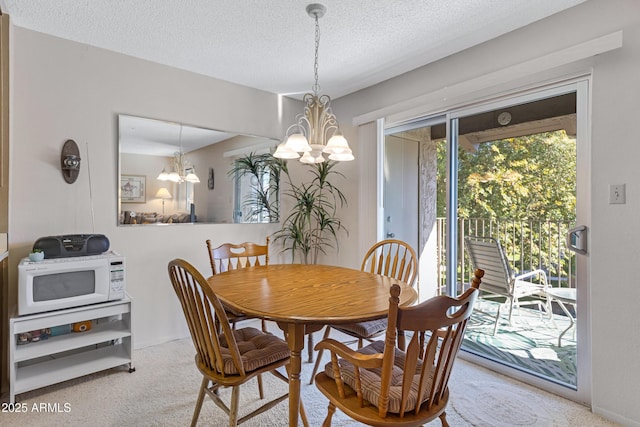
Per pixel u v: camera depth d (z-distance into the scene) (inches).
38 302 79.3
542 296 89.0
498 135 96.7
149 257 111.2
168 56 107.5
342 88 135.1
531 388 85.7
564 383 83.0
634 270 70.2
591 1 77.2
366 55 105.8
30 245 90.9
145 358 101.3
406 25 88.7
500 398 81.0
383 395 46.8
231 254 100.2
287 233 145.4
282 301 61.3
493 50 95.2
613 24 73.7
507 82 91.0
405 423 46.6
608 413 73.0
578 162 80.3
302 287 71.8
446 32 92.1
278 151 78.1
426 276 140.9
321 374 58.4
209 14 84.1
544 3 79.1
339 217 143.9
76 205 98.0
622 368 71.5
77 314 84.4
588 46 74.3
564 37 81.6
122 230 106.0
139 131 108.8
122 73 105.6
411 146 140.6
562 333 85.8
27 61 90.6
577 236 79.4
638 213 69.6
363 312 55.3
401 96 121.0
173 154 115.6
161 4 80.0
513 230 94.3
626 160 71.2
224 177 127.4
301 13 83.7
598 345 74.9
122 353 95.0
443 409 50.9
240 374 57.5
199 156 121.3
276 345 65.6
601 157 74.6
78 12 83.1
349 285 73.8
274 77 124.3
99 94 101.6
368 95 133.6
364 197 132.0
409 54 105.2
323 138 79.1
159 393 82.1
